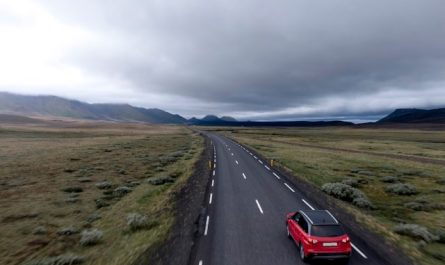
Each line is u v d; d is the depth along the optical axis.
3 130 123.50
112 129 183.00
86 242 14.34
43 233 16.41
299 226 13.06
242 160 45.94
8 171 36.31
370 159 49.03
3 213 20.16
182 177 31.23
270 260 11.94
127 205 21.30
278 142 92.12
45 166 40.72
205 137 116.81
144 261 12.01
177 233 14.95
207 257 12.17
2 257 13.45
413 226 15.62
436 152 63.69
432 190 26.73
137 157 51.59
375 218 18.31
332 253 11.40
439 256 12.45
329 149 67.88
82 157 50.91
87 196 24.98
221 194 23.47
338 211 19.11
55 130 147.75
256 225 16.20
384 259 12.16
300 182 28.70
